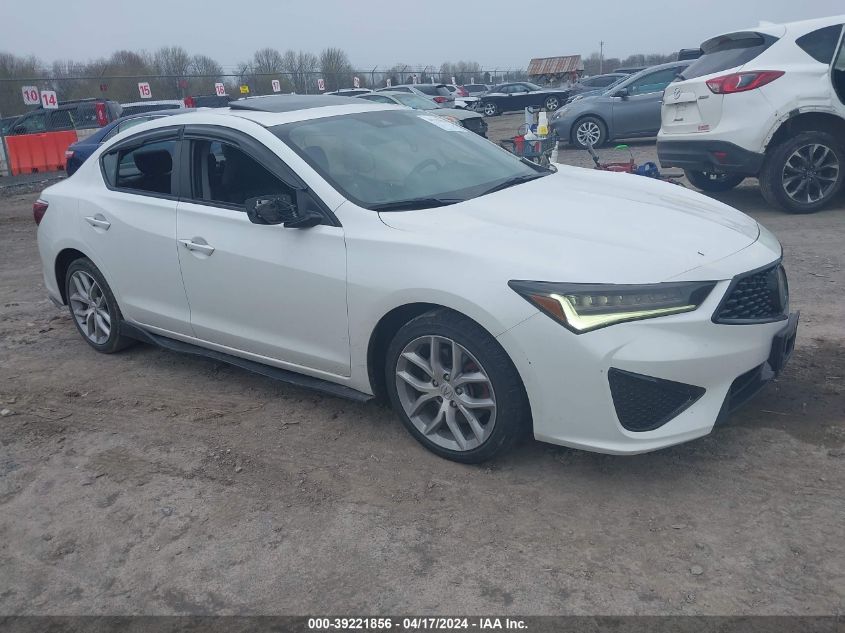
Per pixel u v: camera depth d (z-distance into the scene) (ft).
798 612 8.09
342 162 12.82
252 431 13.12
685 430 9.96
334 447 12.34
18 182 53.98
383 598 8.82
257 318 13.28
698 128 25.77
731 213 12.63
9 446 13.23
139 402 14.66
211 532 10.32
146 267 14.94
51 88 76.13
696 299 9.87
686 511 9.93
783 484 10.30
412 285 10.85
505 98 107.24
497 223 11.26
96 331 17.33
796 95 23.81
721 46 26.53
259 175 13.04
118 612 8.97
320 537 10.02
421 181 12.95
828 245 21.50
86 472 12.16
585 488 10.61
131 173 15.48
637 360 9.62
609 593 8.59
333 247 11.85
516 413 10.55
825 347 14.52
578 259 10.17
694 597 8.42
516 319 10.02
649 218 11.60
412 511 10.41
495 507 10.35
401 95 62.44
